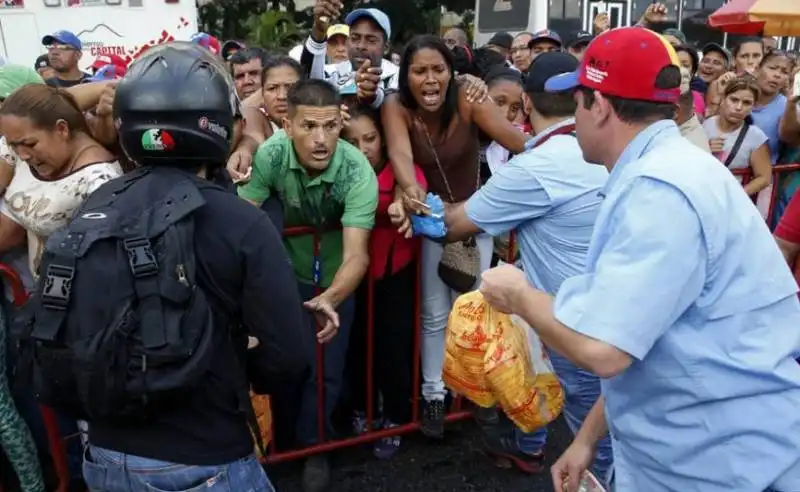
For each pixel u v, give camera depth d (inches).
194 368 51.6
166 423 56.5
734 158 166.7
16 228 92.2
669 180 51.6
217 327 55.8
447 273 111.6
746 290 53.4
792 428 54.4
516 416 95.1
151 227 52.9
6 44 281.1
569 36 308.3
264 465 116.0
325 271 108.7
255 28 461.7
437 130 112.9
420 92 107.6
